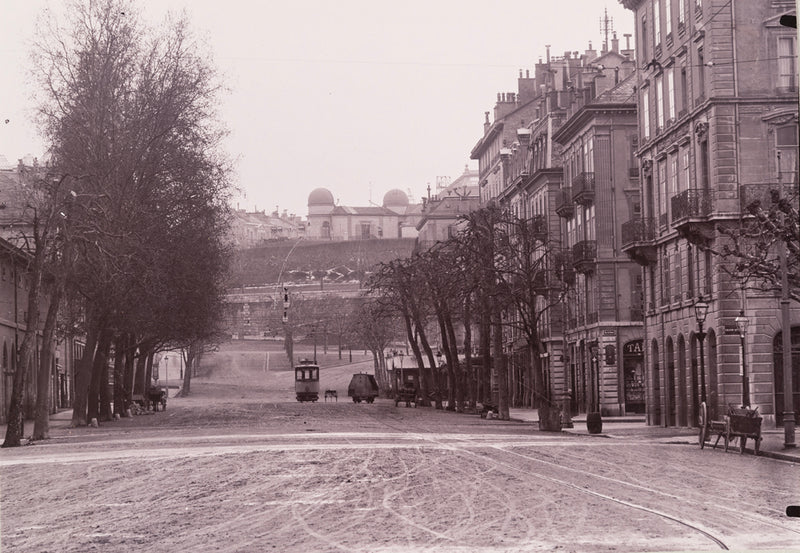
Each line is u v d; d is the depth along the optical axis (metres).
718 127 49.03
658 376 59.41
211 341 122.50
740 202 48.53
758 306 48.09
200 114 63.12
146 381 102.69
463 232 73.12
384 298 96.62
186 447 39.97
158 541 16.08
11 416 44.94
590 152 75.06
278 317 179.75
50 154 60.31
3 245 65.50
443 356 112.75
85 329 66.62
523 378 99.50
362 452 35.22
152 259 60.22
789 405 35.19
